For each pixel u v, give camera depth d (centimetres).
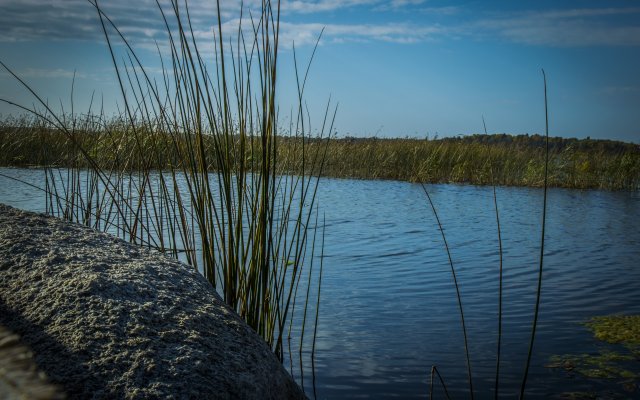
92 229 237
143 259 222
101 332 174
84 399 156
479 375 310
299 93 296
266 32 270
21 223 222
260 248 278
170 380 166
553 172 1650
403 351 341
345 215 878
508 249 668
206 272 280
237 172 285
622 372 316
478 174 1625
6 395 47
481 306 439
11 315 177
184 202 722
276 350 300
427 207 1027
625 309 438
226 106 275
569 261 612
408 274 530
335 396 279
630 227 868
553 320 408
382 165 1641
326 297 450
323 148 1650
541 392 291
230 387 175
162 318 188
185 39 273
